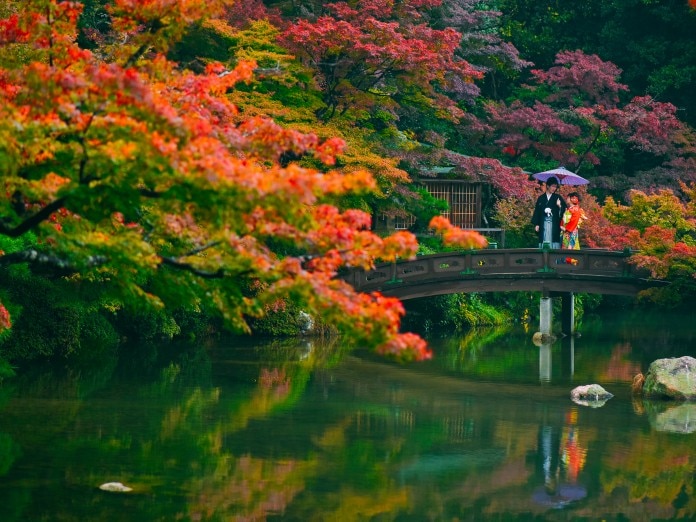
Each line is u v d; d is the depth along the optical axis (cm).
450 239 932
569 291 2694
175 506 1170
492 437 1554
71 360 2141
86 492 1207
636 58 4041
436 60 2705
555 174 3058
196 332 2647
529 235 3341
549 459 1431
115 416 1620
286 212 895
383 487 1283
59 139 989
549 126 3569
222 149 918
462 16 3656
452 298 3084
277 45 2681
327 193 952
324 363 2259
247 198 865
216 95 1166
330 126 2702
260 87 2662
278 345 2539
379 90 2989
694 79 3959
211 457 1391
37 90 902
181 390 1864
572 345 2658
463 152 3753
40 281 2114
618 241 2733
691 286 2409
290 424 1612
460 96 3600
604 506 1232
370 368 2202
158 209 1088
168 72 1073
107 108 918
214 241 1018
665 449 1488
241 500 1204
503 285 2680
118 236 1008
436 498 1247
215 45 2719
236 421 1619
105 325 2420
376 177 2625
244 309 1026
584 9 4134
